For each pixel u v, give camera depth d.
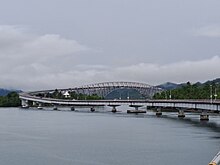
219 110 161.25
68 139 111.38
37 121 185.38
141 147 93.75
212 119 188.38
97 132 129.25
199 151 86.88
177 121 175.50
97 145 98.25
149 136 115.81
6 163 77.94
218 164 46.66
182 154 83.50
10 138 114.81
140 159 78.81
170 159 78.25
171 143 99.88
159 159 78.50
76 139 111.06
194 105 189.38
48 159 81.00
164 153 84.94
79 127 149.00
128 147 94.19
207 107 174.75
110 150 90.12
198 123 162.75
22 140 110.12
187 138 109.56
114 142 103.50
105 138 112.38
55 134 124.69
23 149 93.69
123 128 142.38
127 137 114.19
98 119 196.50
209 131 128.12
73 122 176.12
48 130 138.12
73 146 97.31
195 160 76.88
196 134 119.38
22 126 155.75
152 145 96.88
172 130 132.38
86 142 104.31
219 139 106.75
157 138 110.69
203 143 99.06
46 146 97.94
